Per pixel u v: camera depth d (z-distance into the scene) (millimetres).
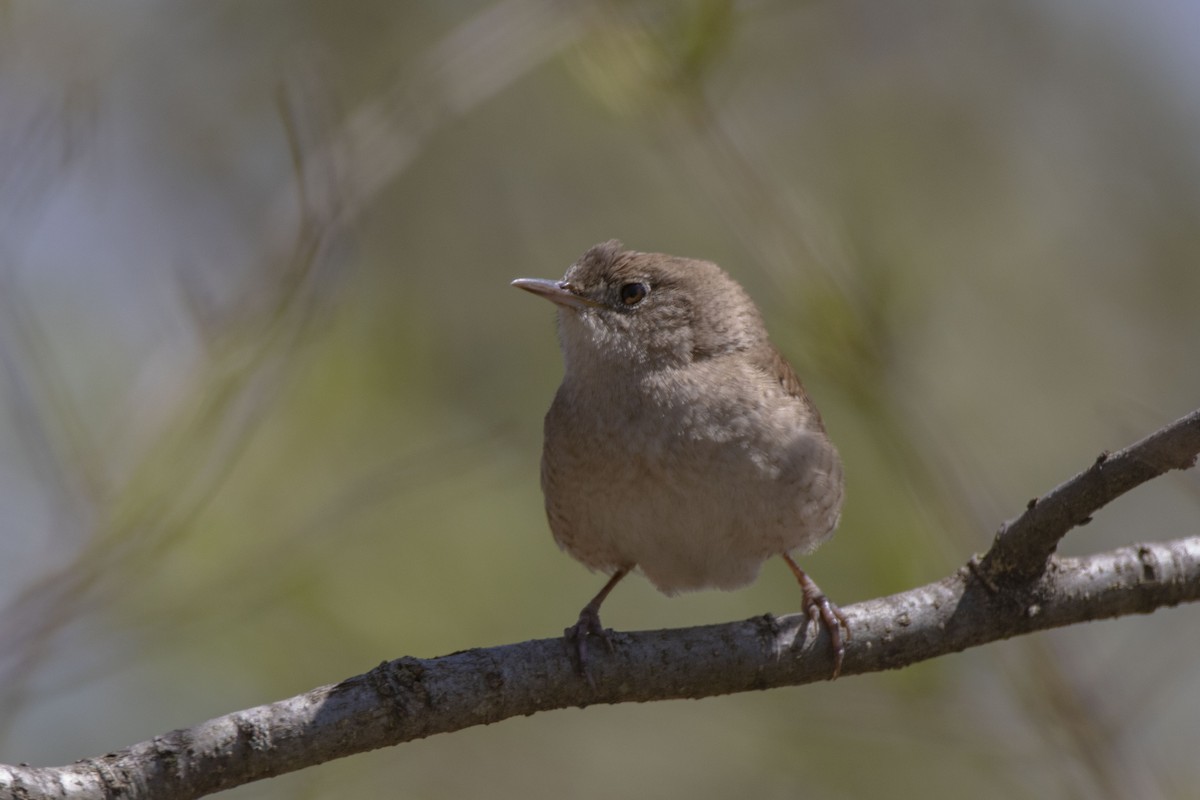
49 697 9484
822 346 9734
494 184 14539
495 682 7305
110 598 9094
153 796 6656
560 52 11719
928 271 13641
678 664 7645
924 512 9852
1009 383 14086
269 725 6871
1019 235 14938
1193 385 14578
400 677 7148
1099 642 10953
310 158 10062
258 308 9859
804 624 7844
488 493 12195
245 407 9531
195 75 14797
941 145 15117
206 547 10695
